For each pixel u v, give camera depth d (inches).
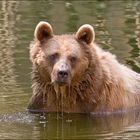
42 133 559.5
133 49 855.7
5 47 866.8
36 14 1085.1
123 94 633.6
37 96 625.3
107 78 621.6
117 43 885.8
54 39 612.7
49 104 623.5
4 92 680.4
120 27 986.7
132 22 1021.8
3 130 566.9
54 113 623.2
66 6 1153.4
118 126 584.4
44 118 607.2
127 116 617.3
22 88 695.1
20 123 590.2
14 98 661.9
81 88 611.5
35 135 553.3
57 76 581.0
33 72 620.7
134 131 566.3
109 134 557.3
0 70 763.4
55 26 992.2
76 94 614.5
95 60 611.2
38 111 625.9
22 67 776.3
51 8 1134.4
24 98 661.9
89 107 618.8
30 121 597.9
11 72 754.8
